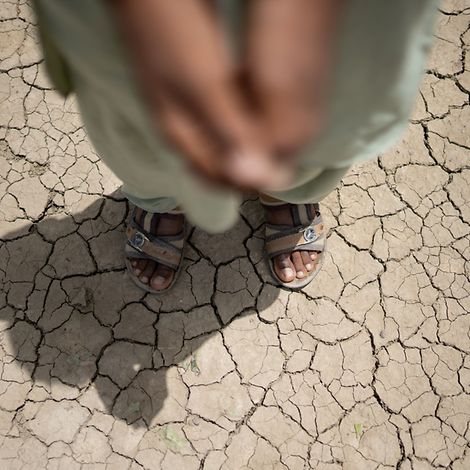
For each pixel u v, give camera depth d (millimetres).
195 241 2299
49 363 2145
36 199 2332
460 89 2531
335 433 2109
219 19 729
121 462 2059
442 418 2133
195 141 731
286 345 2193
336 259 2297
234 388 2145
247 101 693
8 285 2223
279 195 1728
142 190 1675
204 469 2062
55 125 2424
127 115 1121
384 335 2215
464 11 2598
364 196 2379
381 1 875
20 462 2045
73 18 897
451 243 2326
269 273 2270
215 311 2225
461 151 2445
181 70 671
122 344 2180
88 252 2277
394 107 1163
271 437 2098
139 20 663
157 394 2129
